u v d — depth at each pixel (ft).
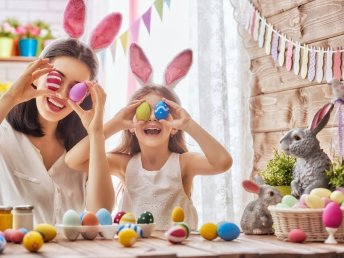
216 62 6.81
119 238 4.31
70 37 6.09
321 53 6.05
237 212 7.01
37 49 10.71
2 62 10.68
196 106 7.07
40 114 5.99
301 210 4.66
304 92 6.37
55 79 5.81
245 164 7.09
